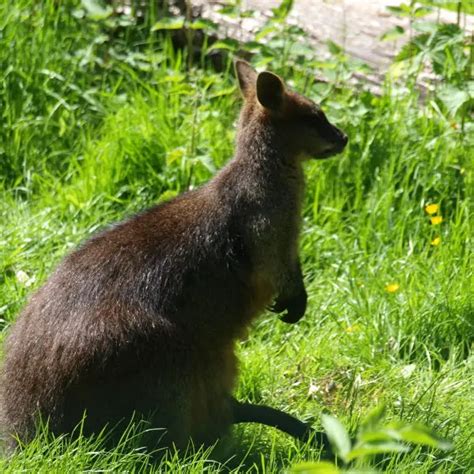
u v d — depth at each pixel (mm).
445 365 10508
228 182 9484
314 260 12273
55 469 7953
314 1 15117
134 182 13227
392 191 12555
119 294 8617
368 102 13422
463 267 11523
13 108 14062
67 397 8312
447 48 13531
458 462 8797
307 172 12898
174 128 13727
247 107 10000
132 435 8352
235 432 9375
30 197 13242
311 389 10234
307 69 14500
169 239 9016
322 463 5020
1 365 8859
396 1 14922
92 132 14180
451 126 13336
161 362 8492
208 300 8992
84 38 15305
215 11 14695
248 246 9352
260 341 11078
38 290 9008
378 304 11211
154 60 14906
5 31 14727
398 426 5133
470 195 12727
